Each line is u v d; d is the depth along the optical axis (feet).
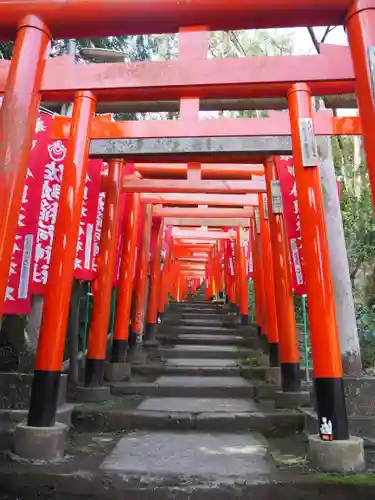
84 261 21.53
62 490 12.12
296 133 15.37
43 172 17.60
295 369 21.81
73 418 18.70
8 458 13.65
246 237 45.06
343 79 15.05
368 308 29.04
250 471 12.89
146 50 46.21
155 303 39.96
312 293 14.33
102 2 13.42
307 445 16.22
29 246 16.69
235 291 51.70
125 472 12.69
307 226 14.85
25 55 13.51
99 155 22.66
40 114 17.99
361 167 33.65
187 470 12.99
